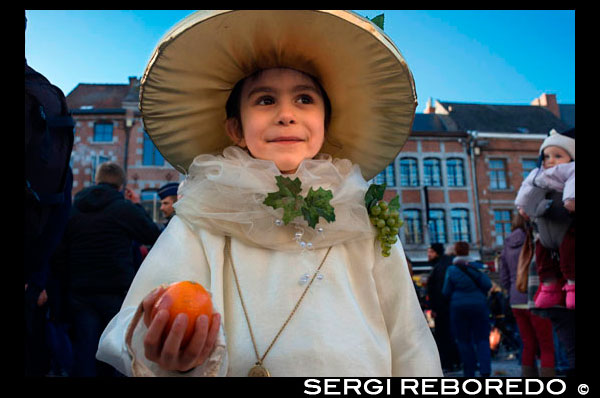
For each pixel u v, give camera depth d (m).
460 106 31.84
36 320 2.95
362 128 1.79
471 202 27.14
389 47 1.50
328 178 1.52
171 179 23.88
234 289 1.38
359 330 1.35
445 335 7.12
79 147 23.81
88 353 3.36
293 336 1.29
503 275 5.39
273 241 1.42
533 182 3.70
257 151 1.56
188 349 0.98
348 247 1.54
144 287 1.34
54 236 1.91
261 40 1.52
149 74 1.53
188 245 1.42
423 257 25.78
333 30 1.49
